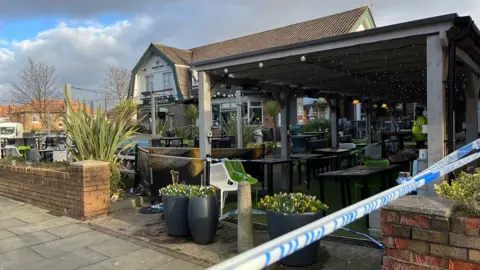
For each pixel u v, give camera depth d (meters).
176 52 26.17
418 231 2.32
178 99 23.33
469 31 4.04
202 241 4.49
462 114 9.77
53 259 4.16
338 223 1.63
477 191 2.34
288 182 8.22
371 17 21.81
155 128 16.34
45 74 35.56
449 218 2.22
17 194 7.23
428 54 4.20
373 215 4.41
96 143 6.75
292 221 3.62
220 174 5.85
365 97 13.12
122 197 6.75
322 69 6.80
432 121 4.21
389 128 18.64
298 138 12.05
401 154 7.33
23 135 21.80
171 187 4.98
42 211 6.33
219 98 22.06
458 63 5.65
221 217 5.19
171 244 4.55
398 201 2.46
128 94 28.19
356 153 10.74
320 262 3.77
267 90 8.30
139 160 7.35
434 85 4.18
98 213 5.87
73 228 5.32
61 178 6.12
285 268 3.65
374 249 4.08
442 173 2.96
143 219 5.70
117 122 7.17
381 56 5.66
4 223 5.60
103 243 4.66
